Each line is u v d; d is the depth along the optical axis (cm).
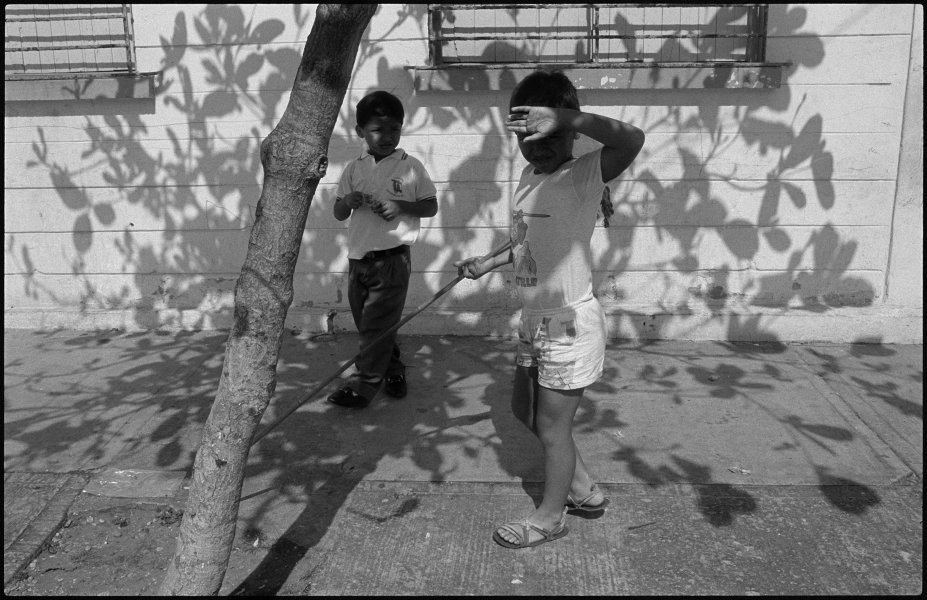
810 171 572
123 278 620
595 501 375
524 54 577
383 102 463
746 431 452
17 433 458
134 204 609
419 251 596
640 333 586
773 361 547
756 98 564
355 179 477
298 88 268
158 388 516
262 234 275
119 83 584
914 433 448
